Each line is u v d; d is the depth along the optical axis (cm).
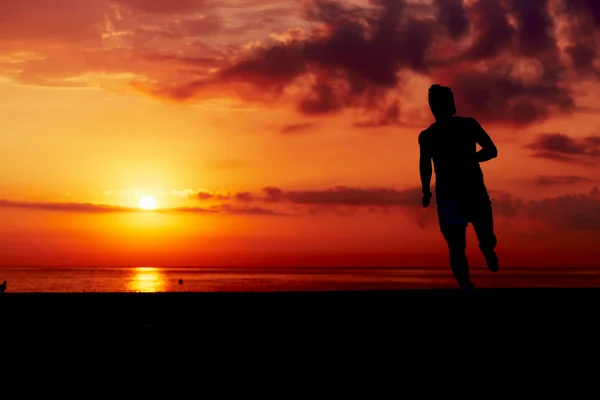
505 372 379
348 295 452
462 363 388
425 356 394
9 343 378
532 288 473
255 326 420
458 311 432
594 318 442
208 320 430
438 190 514
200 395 330
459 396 347
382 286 10169
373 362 382
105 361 367
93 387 335
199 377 352
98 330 395
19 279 14088
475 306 433
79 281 13138
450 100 517
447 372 376
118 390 332
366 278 17750
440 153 511
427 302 433
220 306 440
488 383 365
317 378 359
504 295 446
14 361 360
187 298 445
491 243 509
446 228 507
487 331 425
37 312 415
